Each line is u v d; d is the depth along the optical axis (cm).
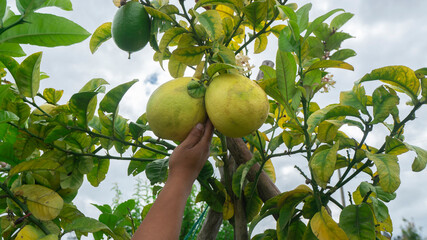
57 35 123
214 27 135
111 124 157
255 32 162
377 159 115
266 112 117
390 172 110
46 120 154
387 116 127
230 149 167
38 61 147
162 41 141
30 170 151
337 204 138
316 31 168
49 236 131
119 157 167
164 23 138
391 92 133
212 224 191
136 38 134
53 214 145
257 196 168
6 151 161
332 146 132
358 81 129
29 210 145
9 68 148
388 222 158
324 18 134
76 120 158
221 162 185
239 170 160
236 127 112
